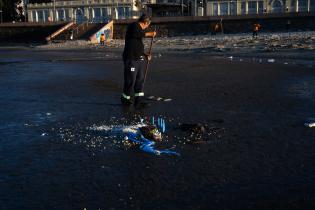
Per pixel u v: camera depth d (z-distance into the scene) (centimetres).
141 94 1010
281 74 1619
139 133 684
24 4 10225
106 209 419
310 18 5759
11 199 448
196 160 568
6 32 7825
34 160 580
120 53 3641
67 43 6056
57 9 9144
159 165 549
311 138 674
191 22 6391
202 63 2248
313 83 1343
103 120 834
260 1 7425
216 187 471
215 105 988
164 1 8806
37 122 827
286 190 460
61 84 1451
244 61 2289
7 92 1273
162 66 2117
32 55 3741
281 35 4700
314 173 511
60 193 462
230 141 663
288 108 935
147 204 429
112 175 515
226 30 6203
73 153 609
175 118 845
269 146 632
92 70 1984
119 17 8588
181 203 430
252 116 855
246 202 431
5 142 677
